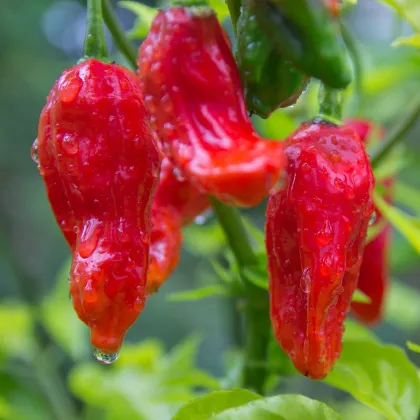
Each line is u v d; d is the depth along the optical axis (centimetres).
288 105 32
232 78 31
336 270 32
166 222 37
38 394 56
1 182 132
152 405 53
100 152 32
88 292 32
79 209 32
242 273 39
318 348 32
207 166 29
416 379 38
